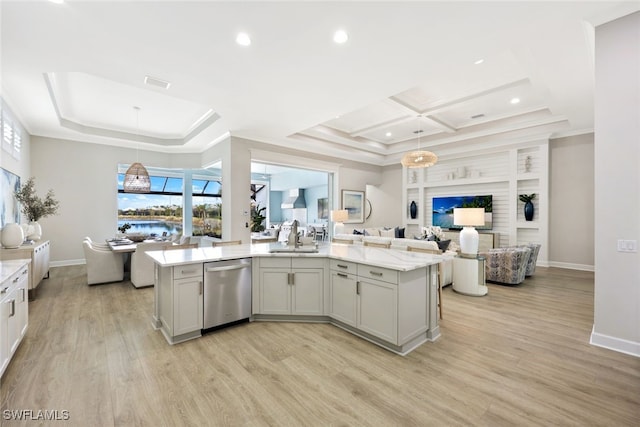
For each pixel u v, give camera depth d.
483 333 2.98
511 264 4.74
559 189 6.21
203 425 1.70
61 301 3.95
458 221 4.53
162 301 2.99
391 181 9.12
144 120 5.73
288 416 1.78
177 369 2.29
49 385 2.06
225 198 5.93
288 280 3.23
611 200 2.57
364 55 2.94
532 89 4.59
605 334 2.64
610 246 2.59
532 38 2.70
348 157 8.15
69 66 3.13
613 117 2.54
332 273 3.14
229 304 3.06
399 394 1.99
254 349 2.62
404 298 2.54
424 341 2.79
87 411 1.80
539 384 2.10
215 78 3.41
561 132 6.04
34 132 5.69
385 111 5.67
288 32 2.57
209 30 2.53
